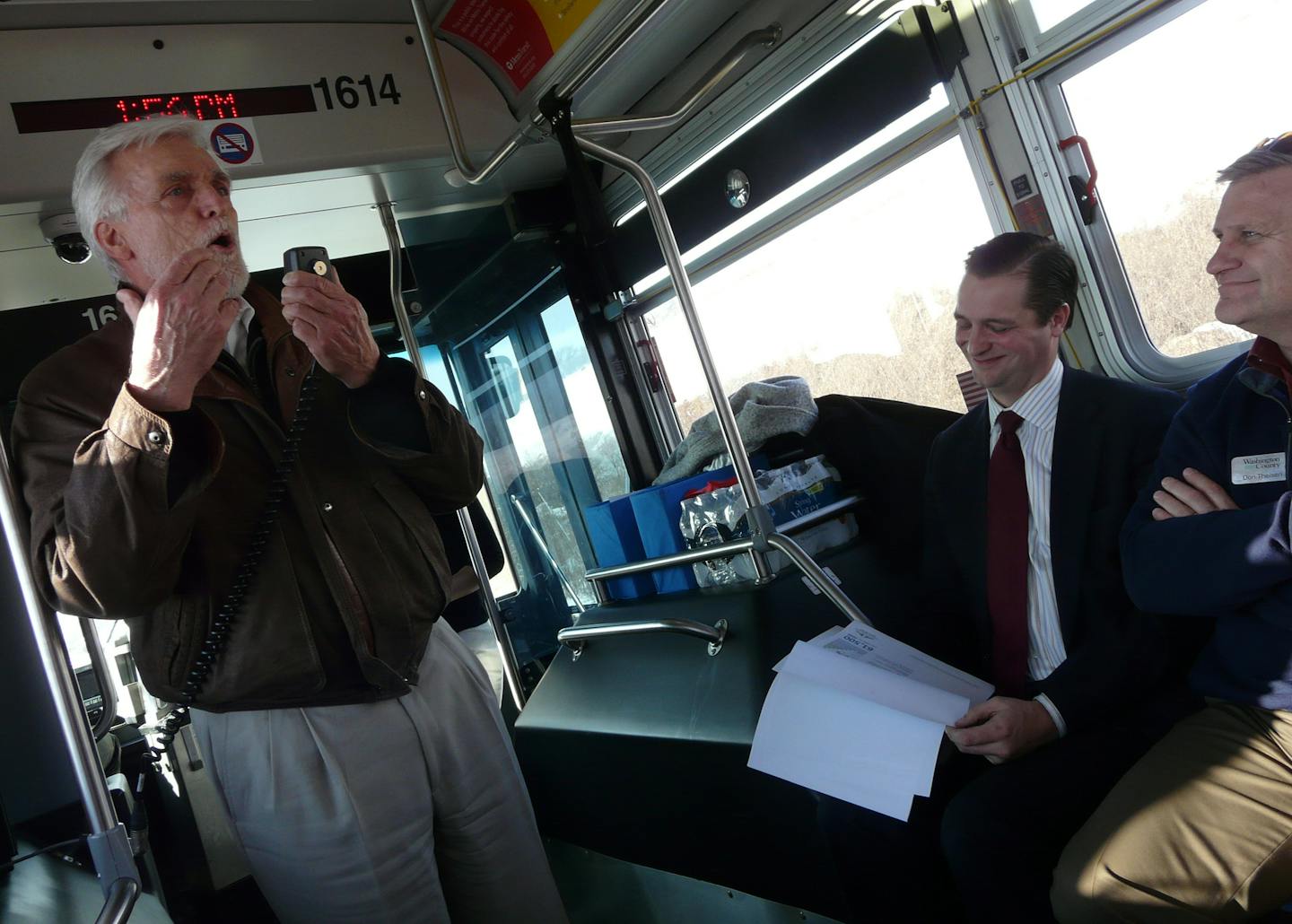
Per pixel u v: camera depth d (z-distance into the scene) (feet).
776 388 9.50
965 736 5.79
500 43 9.69
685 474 10.02
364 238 11.74
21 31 8.20
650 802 8.04
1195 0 6.72
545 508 12.16
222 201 5.32
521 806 6.51
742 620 7.88
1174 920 4.82
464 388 11.93
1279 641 5.20
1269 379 5.28
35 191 8.13
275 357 5.80
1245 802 4.98
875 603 7.97
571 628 9.70
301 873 5.70
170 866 10.37
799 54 8.83
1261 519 5.02
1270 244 5.00
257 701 5.50
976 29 7.87
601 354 12.00
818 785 5.91
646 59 9.74
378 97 9.54
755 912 7.45
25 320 10.76
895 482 9.02
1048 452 6.58
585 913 9.41
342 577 5.62
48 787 4.74
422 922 5.84
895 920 6.18
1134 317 7.61
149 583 4.88
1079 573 6.16
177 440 4.81
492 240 11.88
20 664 4.77
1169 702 6.03
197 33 8.80
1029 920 5.49
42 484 5.00
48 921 4.09
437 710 6.06
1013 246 6.47
